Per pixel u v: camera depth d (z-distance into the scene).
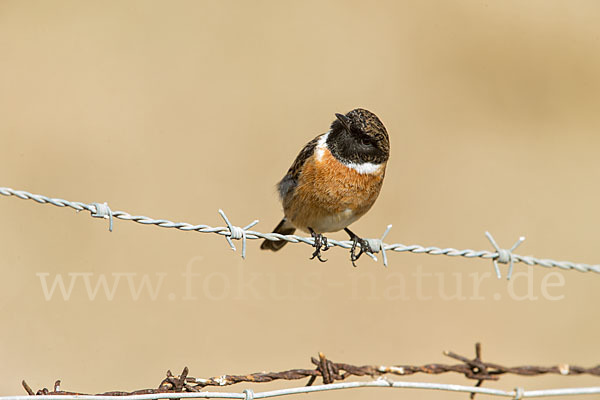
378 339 12.84
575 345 13.11
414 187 17.16
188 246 14.32
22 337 11.61
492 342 13.11
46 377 11.03
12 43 19.38
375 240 7.52
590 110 20.08
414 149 18.36
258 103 18.81
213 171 16.47
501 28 22.50
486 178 17.62
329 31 21.56
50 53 19.03
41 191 15.13
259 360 12.00
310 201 8.54
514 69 21.05
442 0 23.39
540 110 19.80
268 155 17.19
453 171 17.83
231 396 5.93
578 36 22.42
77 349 11.62
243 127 17.98
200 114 18.12
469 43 21.69
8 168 15.67
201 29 20.88
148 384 11.21
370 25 22.14
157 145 16.94
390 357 12.38
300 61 20.08
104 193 15.34
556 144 18.69
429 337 13.03
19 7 20.81
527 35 22.03
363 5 23.00
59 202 5.97
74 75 18.61
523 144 18.77
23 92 17.81
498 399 11.51
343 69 20.31
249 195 15.90
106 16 21.03
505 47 21.77
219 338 12.37
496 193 17.16
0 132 16.62
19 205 14.82
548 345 13.07
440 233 15.66
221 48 20.02
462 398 11.59
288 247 14.52
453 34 21.92
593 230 16.14
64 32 19.92
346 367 6.41
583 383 12.45
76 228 14.43
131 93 18.25
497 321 13.66
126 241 14.21
